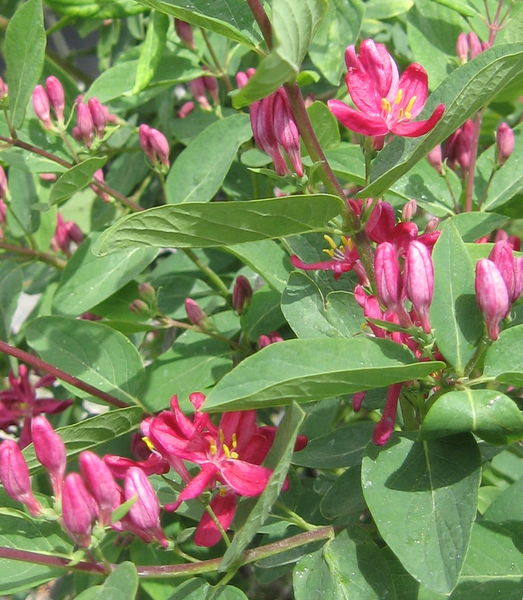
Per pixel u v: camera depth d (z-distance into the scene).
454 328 0.18
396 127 0.19
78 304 0.26
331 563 0.19
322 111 0.25
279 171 0.19
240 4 0.18
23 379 0.28
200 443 0.19
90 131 0.27
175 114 0.37
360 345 0.17
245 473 0.19
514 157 0.27
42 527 0.20
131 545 0.25
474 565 0.19
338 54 0.27
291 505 0.23
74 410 0.33
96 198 0.36
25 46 0.25
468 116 0.17
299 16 0.15
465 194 0.27
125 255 0.27
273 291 0.27
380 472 0.18
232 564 0.19
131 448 0.26
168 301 0.29
